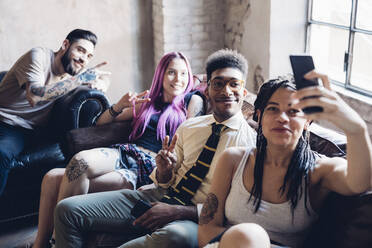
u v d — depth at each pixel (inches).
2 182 116.3
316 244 66.6
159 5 172.7
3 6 166.9
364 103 121.6
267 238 58.6
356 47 127.6
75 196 87.7
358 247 60.6
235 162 70.8
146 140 108.7
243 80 87.7
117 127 114.0
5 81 127.9
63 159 124.1
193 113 109.0
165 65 109.0
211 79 87.0
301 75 54.2
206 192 84.5
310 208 65.7
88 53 130.0
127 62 187.5
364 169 57.0
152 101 111.0
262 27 150.8
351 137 55.2
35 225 123.4
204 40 178.7
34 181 121.8
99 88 127.8
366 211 59.9
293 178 65.2
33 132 130.9
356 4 125.2
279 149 65.7
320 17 142.1
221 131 85.9
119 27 181.9
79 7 174.9
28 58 124.6
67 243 85.0
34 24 171.9
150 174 100.1
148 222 80.6
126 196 88.4
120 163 103.3
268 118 65.7
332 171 63.9
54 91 121.9
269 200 66.9
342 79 136.1
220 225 70.6
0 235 118.5
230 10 172.4
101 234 86.0
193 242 75.4
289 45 149.3
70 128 126.6
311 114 53.0
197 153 88.6
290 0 144.4
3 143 119.1
